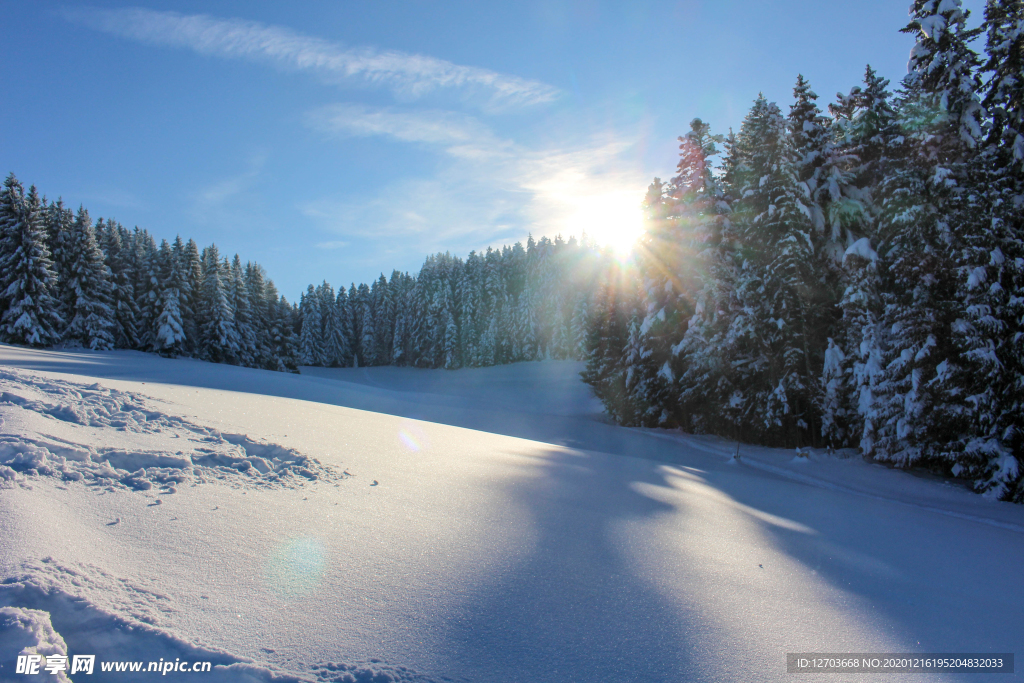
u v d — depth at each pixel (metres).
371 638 3.02
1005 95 15.08
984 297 13.62
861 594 4.87
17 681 2.05
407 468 7.79
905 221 15.59
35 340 37.81
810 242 19.45
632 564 4.80
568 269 76.19
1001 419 13.42
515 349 76.69
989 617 4.68
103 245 51.69
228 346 52.06
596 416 34.22
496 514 5.88
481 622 3.39
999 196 13.98
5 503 3.43
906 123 16.42
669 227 25.14
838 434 18.36
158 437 6.64
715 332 22.36
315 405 16.05
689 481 10.56
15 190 39.97
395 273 97.69
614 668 3.01
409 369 80.69
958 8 15.44
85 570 3.02
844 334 19.03
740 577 4.85
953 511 11.61
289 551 4.04
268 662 2.61
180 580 3.27
